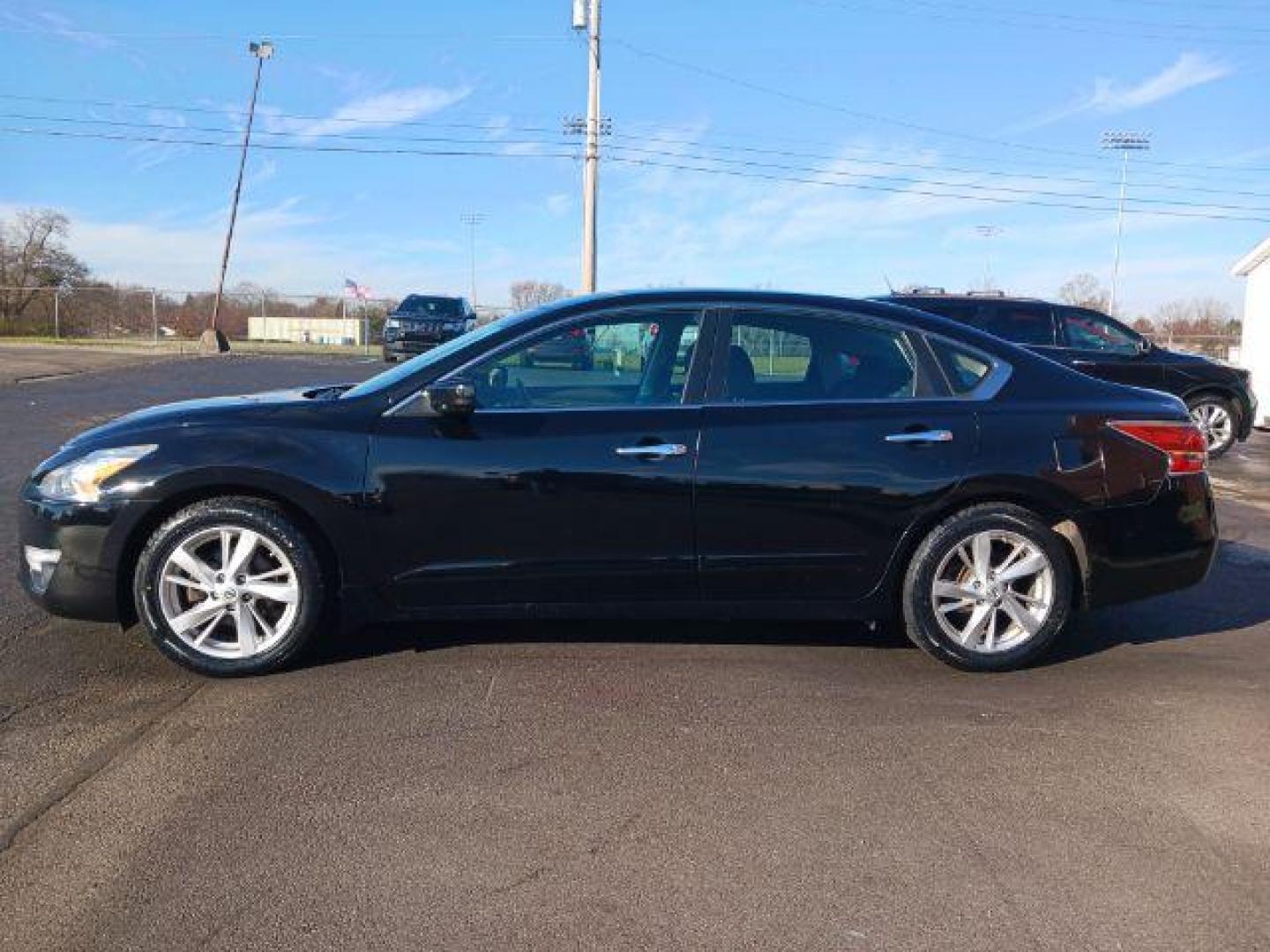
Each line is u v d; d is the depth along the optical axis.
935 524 4.59
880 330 4.71
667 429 4.45
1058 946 2.67
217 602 4.35
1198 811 3.39
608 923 2.74
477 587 4.46
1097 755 3.80
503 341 4.57
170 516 4.38
